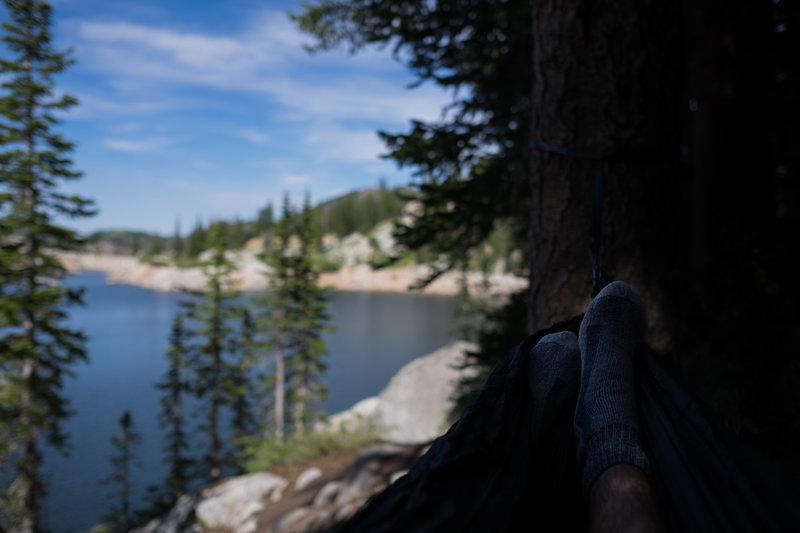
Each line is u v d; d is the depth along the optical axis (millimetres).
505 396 878
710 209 4957
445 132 6734
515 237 8789
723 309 3592
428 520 626
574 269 2926
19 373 20719
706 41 5363
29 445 20578
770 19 5410
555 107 2992
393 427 20391
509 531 656
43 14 20266
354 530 627
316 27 8000
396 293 139875
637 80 2842
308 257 36188
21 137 19625
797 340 3348
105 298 145375
